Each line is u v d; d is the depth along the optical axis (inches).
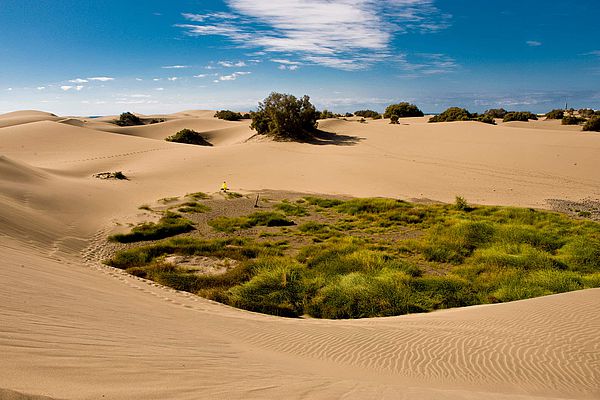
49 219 763.4
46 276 365.1
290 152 1941.4
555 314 368.2
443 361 275.3
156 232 796.0
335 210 1072.2
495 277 578.6
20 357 143.8
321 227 888.9
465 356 283.3
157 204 1065.5
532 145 1939.0
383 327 368.2
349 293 501.7
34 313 221.8
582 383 240.5
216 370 186.7
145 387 139.5
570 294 439.2
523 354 284.0
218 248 704.4
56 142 2214.6
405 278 553.0
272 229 881.5
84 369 146.8
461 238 781.3
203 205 1077.1
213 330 320.8
